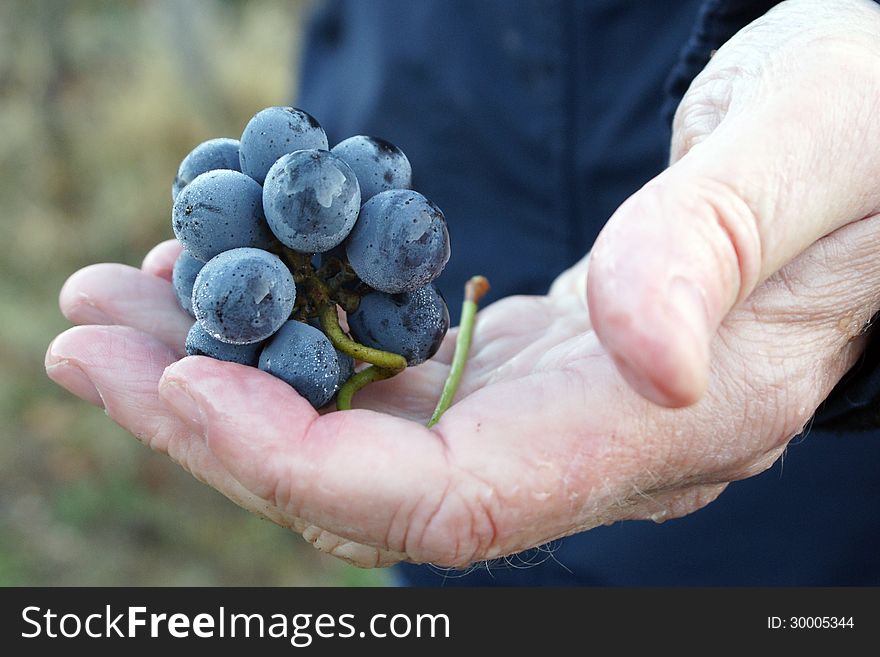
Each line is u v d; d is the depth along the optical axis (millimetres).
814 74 244
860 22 260
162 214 913
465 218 420
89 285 291
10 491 669
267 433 239
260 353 263
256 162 261
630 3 378
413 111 419
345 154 266
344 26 477
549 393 248
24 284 841
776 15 271
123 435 722
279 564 646
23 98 971
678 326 214
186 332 292
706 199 225
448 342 308
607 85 386
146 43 1020
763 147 234
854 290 258
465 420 245
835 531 355
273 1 1111
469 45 404
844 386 281
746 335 254
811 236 242
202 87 958
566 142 394
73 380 266
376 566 272
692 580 369
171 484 699
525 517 247
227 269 250
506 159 406
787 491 357
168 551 646
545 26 387
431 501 241
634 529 373
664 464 256
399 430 242
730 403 255
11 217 891
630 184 389
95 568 623
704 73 272
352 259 260
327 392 261
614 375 249
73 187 938
